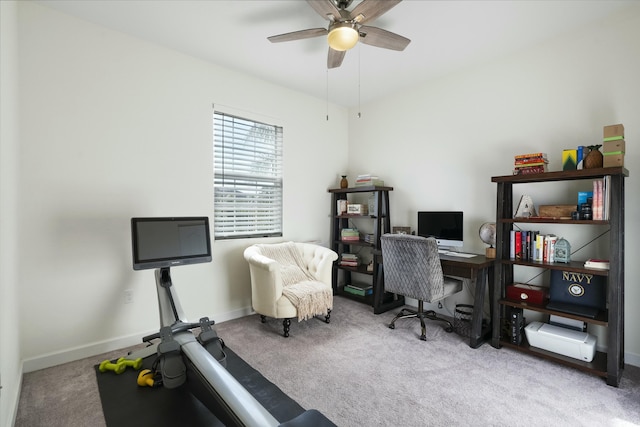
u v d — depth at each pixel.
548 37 2.55
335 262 4.01
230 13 2.23
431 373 2.08
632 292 2.20
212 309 3.01
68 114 2.24
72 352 2.24
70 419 1.63
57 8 2.17
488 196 2.98
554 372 2.10
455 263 2.62
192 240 2.38
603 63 2.32
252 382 1.96
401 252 2.69
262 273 2.74
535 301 2.38
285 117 3.62
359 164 4.19
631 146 2.21
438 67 3.09
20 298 2.05
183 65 2.81
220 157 3.11
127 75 2.50
